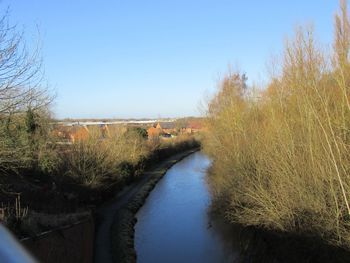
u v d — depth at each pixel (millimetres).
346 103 13234
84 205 26609
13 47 14141
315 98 14070
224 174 27047
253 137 23844
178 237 23422
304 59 14734
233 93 34219
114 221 25875
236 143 26562
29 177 24234
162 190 39281
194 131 93688
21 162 17969
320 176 14055
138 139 50812
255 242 18219
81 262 16797
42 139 26000
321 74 14484
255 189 18359
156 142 60594
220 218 25375
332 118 13469
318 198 13898
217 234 23625
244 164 23359
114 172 34344
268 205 16344
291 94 16812
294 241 14477
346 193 12891
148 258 19828
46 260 12188
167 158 64312
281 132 16391
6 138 15172
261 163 19359
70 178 27828
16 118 15914
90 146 31469
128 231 23609
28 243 11008
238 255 19453
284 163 15672
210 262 18906
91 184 29188
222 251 20516
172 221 27234
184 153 72000
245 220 18000
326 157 13641
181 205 32250
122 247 20578
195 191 38188
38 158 24797
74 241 15758
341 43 13516
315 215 13867
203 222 26641
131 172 41844
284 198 15625
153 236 23734
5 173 19172
